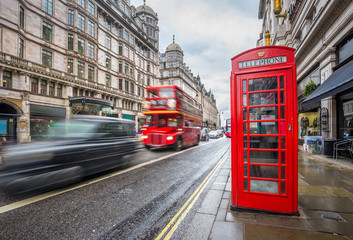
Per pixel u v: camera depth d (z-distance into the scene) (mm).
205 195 4070
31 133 18297
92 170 5125
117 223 2885
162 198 3918
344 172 5539
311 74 11508
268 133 3168
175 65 59250
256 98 3236
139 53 36781
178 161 8180
